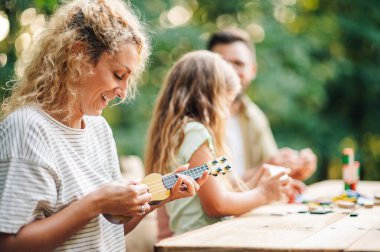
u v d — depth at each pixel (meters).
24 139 1.86
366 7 7.62
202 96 2.78
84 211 1.86
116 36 1.98
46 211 1.92
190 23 7.02
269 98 7.18
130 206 1.90
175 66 2.92
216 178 2.62
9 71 3.11
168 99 2.87
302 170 3.39
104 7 2.03
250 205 2.68
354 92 7.71
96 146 2.19
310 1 7.80
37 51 2.05
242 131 3.79
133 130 6.49
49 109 2.01
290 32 7.61
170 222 2.83
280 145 7.36
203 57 2.88
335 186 3.65
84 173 2.05
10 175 1.82
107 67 1.99
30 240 1.81
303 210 2.61
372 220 2.32
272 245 1.89
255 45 7.36
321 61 7.57
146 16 6.06
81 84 2.00
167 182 2.23
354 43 7.70
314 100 7.28
